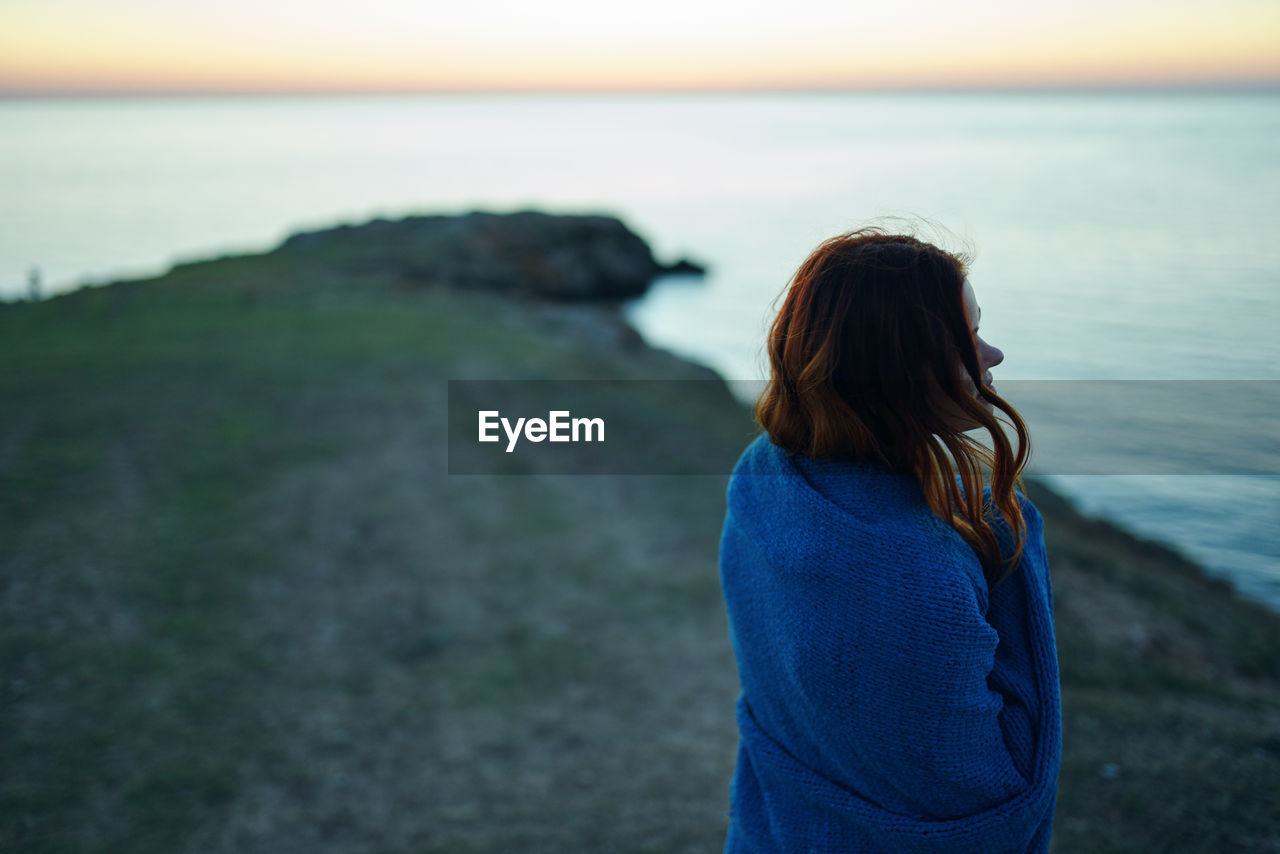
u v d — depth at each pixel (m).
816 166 120.00
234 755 4.32
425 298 22.11
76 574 6.23
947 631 0.85
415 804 3.94
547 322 23.39
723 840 3.55
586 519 7.86
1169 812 3.02
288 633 5.69
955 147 150.50
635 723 4.67
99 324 15.03
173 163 174.62
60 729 4.47
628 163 162.12
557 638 5.72
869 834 0.96
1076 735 3.72
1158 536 6.27
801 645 0.93
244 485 8.19
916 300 0.91
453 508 8.00
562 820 3.76
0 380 11.02
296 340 14.31
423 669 5.30
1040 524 1.04
